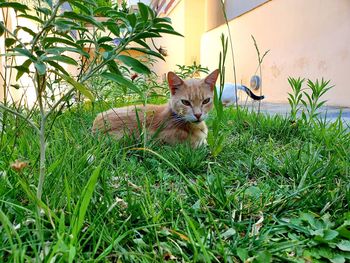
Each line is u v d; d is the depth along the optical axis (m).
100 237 0.70
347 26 3.43
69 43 0.89
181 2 7.88
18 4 0.77
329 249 0.80
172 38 8.66
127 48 0.90
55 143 1.32
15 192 0.88
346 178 1.13
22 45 0.76
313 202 1.00
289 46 4.48
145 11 0.85
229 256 0.74
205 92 1.93
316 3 3.90
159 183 1.20
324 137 1.71
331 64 3.69
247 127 2.22
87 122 2.11
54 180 0.92
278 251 0.77
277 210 0.97
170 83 1.89
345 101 3.52
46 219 0.78
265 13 5.08
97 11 1.09
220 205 0.97
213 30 7.00
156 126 1.81
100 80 2.76
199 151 1.52
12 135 1.29
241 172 1.32
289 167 1.27
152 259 0.69
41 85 0.82
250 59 5.59
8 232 0.58
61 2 0.76
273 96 4.92
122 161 1.26
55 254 0.60
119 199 0.97
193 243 0.70
